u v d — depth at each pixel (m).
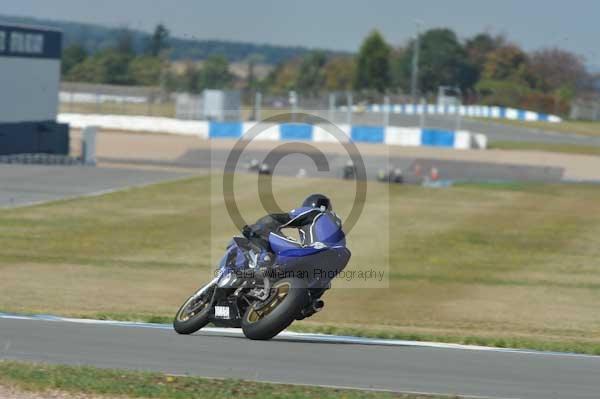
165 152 175.75
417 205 108.31
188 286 61.16
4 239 79.25
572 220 102.38
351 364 31.09
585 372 31.16
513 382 29.14
